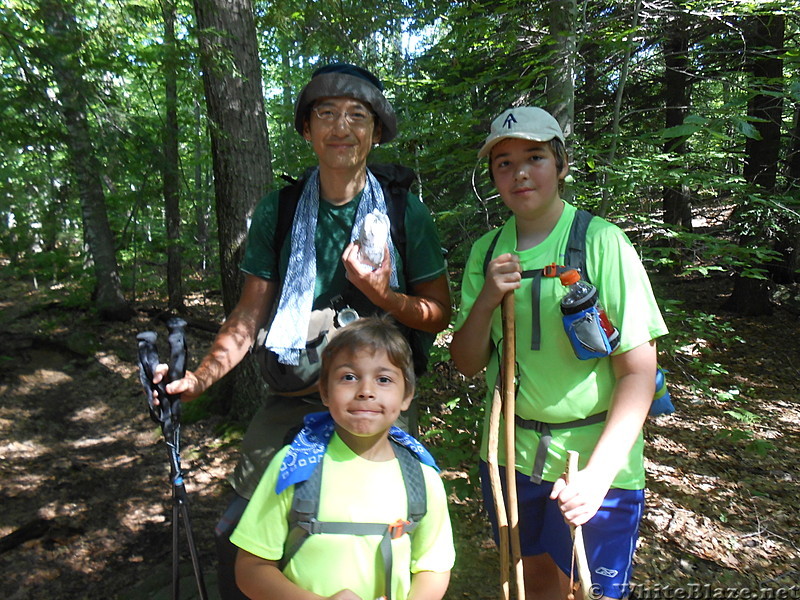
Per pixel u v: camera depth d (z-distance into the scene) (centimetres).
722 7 469
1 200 753
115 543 473
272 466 157
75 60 580
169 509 522
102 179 1020
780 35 671
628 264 183
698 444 588
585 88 674
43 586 420
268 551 152
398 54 648
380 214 194
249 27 510
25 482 570
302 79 912
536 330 190
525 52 483
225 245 534
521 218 201
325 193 211
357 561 149
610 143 453
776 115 816
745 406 680
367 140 204
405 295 198
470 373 211
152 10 666
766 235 682
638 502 194
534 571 219
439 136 456
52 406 752
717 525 445
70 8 577
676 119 791
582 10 443
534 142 188
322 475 154
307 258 202
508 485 189
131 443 656
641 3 462
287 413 204
